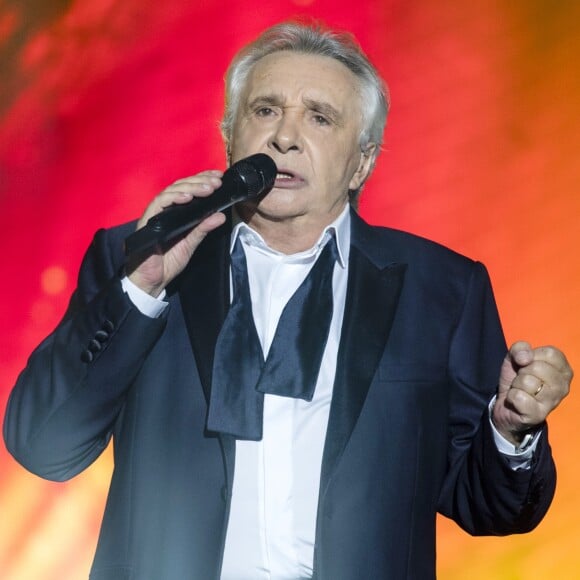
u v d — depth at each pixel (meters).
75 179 17.77
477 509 8.95
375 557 8.40
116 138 17.78
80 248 17.70
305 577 8.44
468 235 17.16
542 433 8.45
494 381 9.19
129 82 17.77
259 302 8.92
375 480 8.49
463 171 17.23
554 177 17.14
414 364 8.83
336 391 8.51
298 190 8.70
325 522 8.33
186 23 17.75
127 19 17.78
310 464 8.47
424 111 17.31
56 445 8.49
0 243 17.67
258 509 8.41
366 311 8.83
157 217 7.80
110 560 8.50
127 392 8.67
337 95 8.84
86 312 8.38
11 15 17.91
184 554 8.32
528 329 17.02
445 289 9.20
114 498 8.62
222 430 8.35
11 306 17.59
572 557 16.38
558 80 17.20
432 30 17.38
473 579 16.41
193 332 8.65
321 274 8.89
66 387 8.35
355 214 9.38
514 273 17.06
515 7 17.30
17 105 17.83
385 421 8.61
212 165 17.70
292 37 9.02
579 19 17.23
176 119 17.77
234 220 9.05
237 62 9.14
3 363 17.45
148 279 8.33
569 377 8.13
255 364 8.60
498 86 17.27
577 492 16.52
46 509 16.92
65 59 17.86
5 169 17.75
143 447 8.56
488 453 8.55
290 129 8.66
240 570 8.40
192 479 8.42
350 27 17.48
